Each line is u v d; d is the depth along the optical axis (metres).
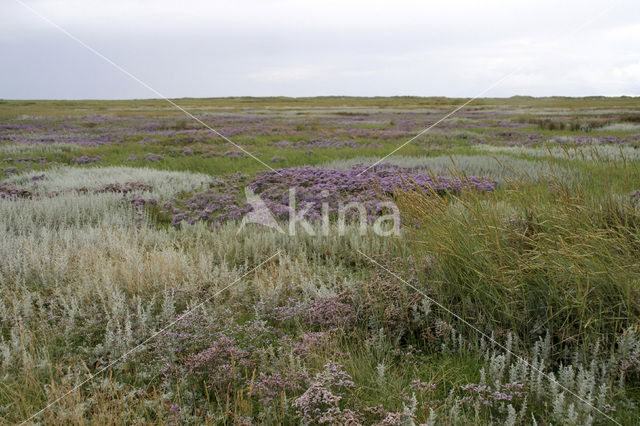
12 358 3.22
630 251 3.26
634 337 2.96
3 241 5.76
